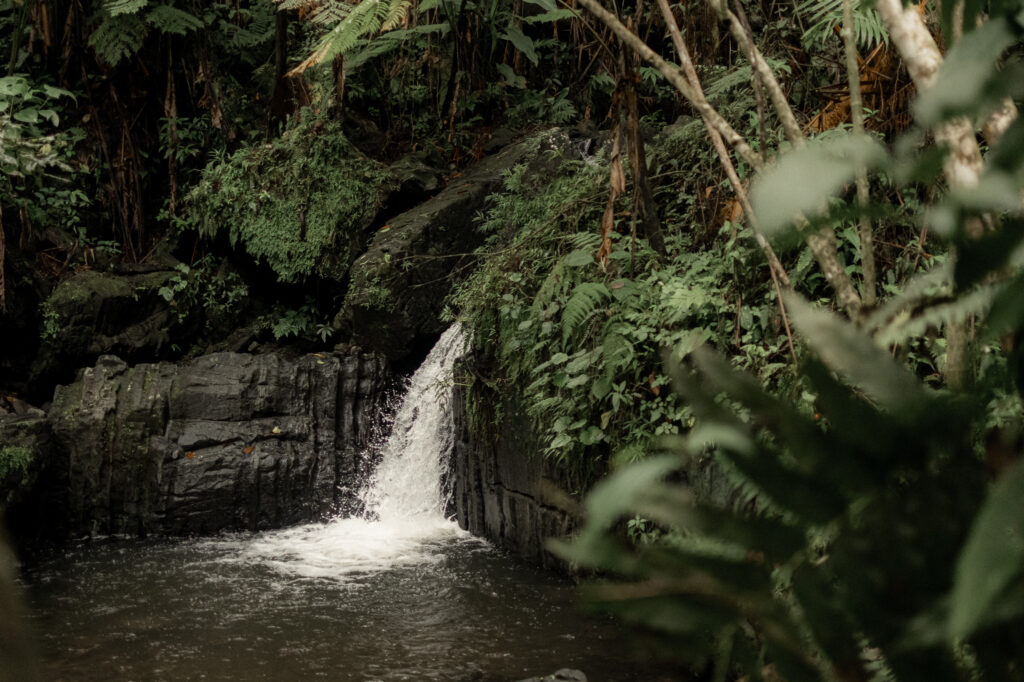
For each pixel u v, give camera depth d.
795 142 1.32
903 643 0.47
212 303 10.18
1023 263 0.49
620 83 5.11
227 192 10.01
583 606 0.48
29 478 8.06
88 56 10.69
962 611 0.38
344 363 9.17
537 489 6.96
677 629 0.47
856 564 0.49
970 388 0.53
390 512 8.94
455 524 8.50
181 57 10.96
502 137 11.02
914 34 0.94
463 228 9.52
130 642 5.77
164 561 7.62
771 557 0.49
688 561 0.48
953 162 0.74
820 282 5.01
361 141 11.23
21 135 9.73
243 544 8.12
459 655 5.43
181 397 8.71
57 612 6.36
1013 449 0.54
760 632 0.49
